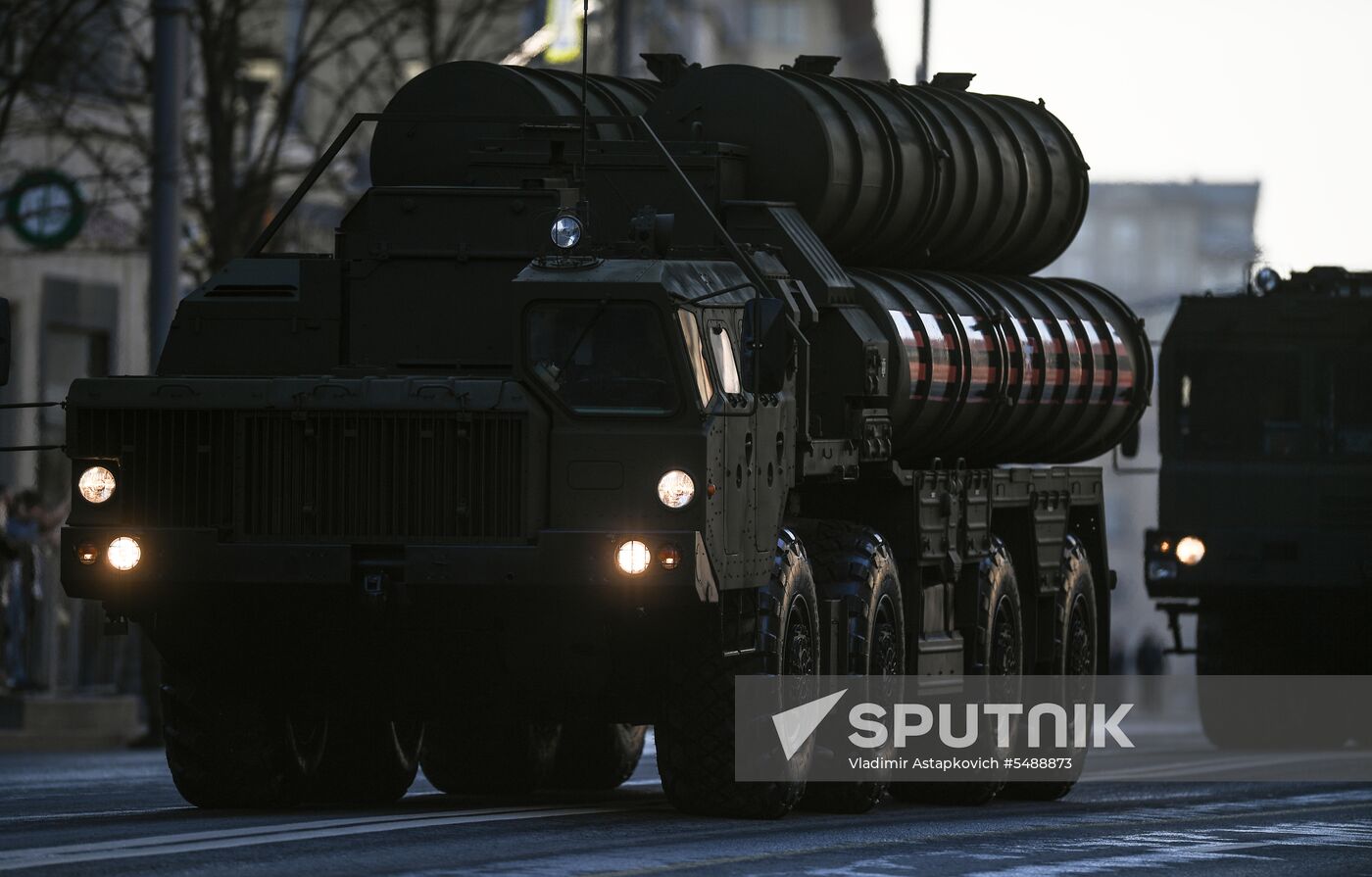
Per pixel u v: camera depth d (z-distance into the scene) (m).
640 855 44.78
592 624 49.81
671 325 49.25
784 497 54.75
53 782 69.12
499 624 50.06
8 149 122.69
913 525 63.12
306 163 138.38
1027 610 73.38
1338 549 94.25
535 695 51.78
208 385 49.50
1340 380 94.75
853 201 64.06
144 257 137.38
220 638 51.34
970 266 74.56
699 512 48.66
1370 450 94.38
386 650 51.44
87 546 49.53
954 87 76.06
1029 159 74.88
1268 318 95.31
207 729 53.72
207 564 49.09
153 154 92.44
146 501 49.66
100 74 128.75
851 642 58.06
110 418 49.78
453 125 61.38
